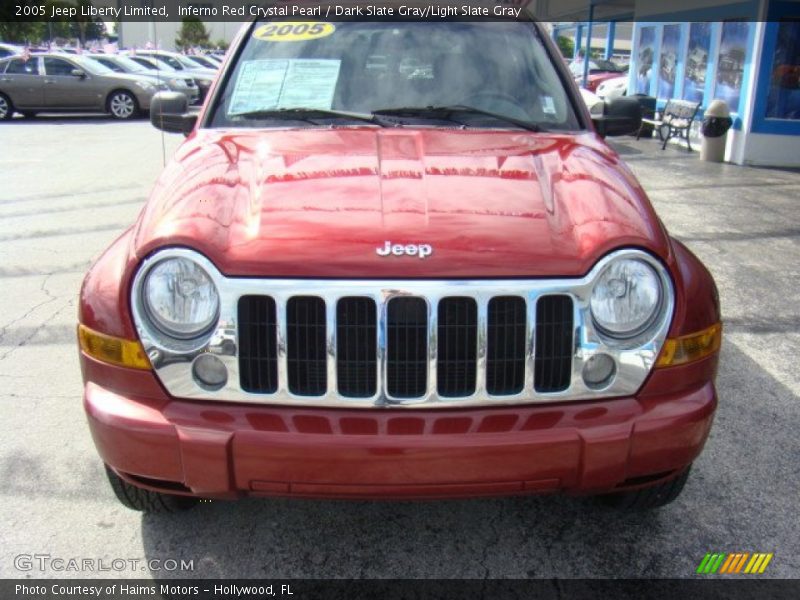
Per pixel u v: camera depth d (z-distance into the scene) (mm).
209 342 1996
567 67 3330
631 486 2221
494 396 2029
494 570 2436
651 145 12359
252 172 2408
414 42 3262
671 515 2717
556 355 2045
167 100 3363
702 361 2162
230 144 2693
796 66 10039
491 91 3117
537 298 1988
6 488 2811
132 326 2037
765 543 2566
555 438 1984
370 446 1948
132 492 2449
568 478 2035
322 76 3121
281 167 2418
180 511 2646
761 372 3891
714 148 10594
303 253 1975
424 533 2617
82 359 2162
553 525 2662
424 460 1957
